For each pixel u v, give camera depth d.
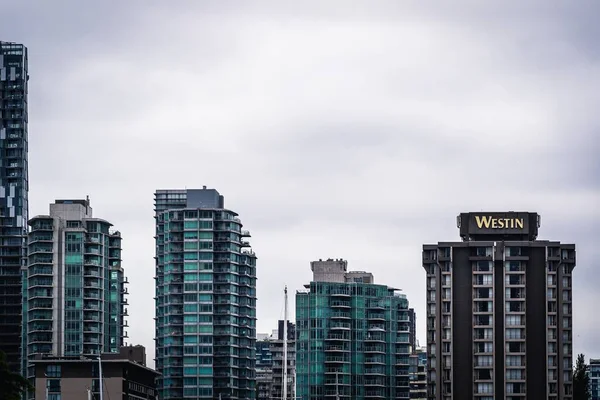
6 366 195.00
